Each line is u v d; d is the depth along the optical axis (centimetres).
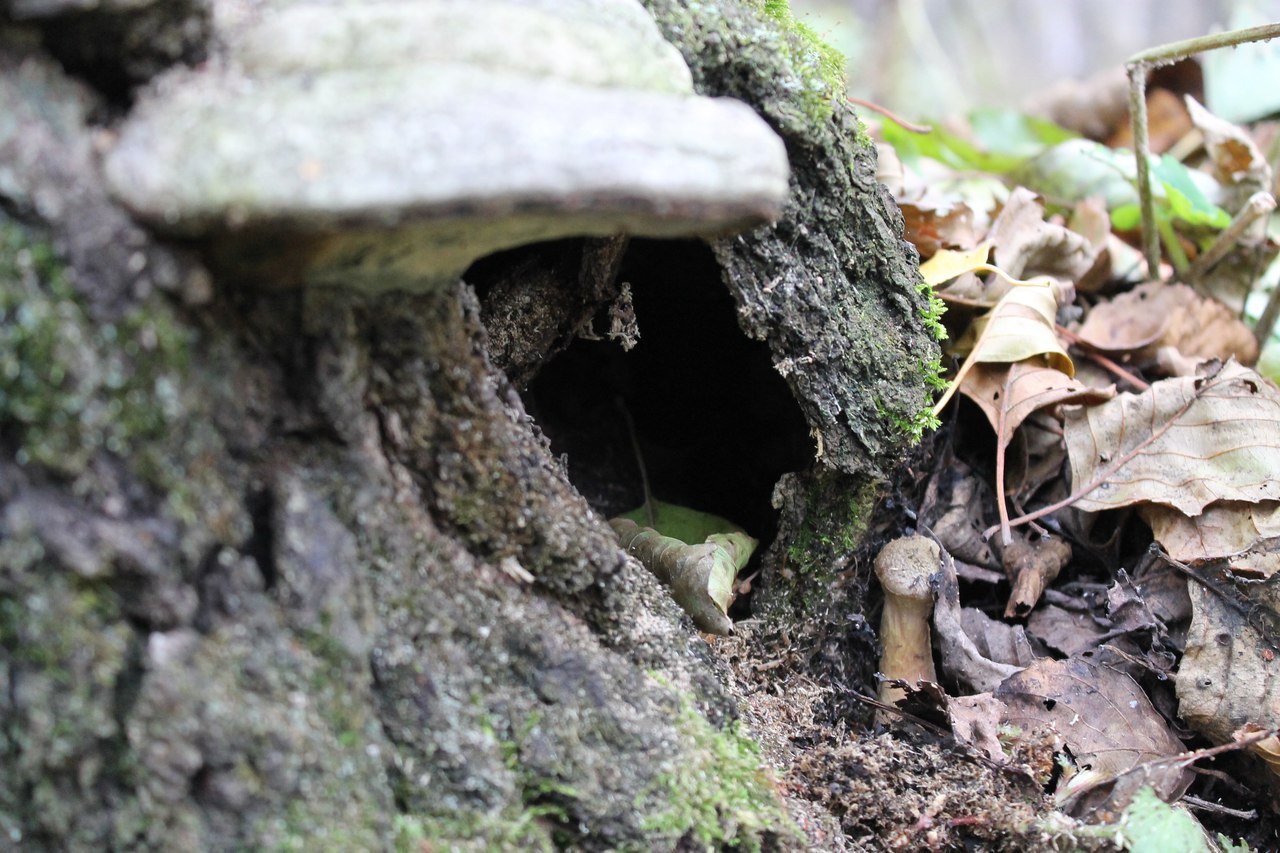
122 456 42
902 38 153
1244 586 55
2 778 42
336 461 44
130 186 39
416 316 45
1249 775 55
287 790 43
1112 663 56
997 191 73
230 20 42
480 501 46
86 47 41
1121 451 59
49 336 40
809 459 55
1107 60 157
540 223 42
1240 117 81
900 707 55
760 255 51
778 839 47
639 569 50
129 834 42
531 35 42
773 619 55
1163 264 72
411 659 45
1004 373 60
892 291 53
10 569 41
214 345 43
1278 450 57
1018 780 52
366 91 39
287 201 37
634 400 62
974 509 60
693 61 49
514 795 45
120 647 42
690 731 48
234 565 43
